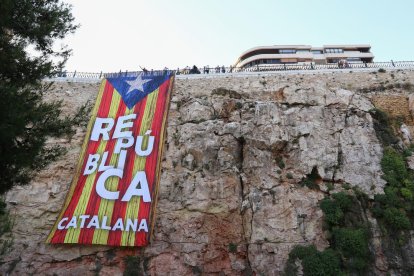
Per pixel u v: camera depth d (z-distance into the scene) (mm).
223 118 22953
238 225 19219
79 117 15820
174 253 18453
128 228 18516
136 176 20156
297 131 21750
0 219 13734
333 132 21625
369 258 17203
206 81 25562
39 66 11125
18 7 10930
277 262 17719
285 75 25781
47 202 20281
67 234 18594
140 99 23547
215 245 18719
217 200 19797
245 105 23094
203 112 22984
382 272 17031
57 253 18516
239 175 20609
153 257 18328
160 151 21156
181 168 21016
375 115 22516
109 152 21234
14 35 11000
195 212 19547
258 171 20531
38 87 11891
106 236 18375
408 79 24672
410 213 18625
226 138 21672
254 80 25500
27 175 11914
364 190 19469
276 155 21344
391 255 17422
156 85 24281
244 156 21250
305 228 18516
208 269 18156
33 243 19016
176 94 24469
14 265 18312
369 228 18109
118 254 18422
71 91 25062
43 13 11539
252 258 18125
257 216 19094
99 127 22422
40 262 18344
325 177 20062
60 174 21188
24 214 19859
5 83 10227
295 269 17125
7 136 9680
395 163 20328
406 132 21891
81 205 19484
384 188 19422
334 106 22828
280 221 18844
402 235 17875
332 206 18609
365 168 20219
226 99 23719
